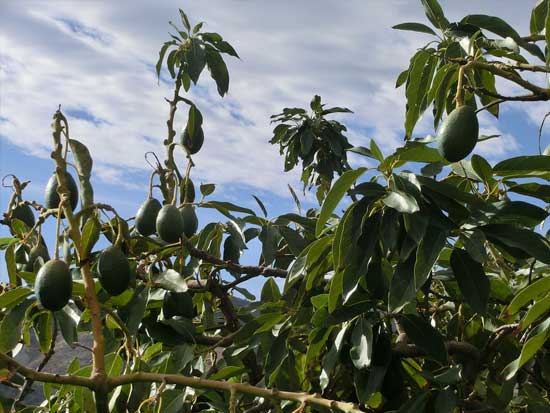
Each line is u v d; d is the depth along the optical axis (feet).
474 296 7.42
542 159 7.77
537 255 7.27
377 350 8.25
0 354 6.05
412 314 8.25
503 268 10.42
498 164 7.93
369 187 7.63
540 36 9.95
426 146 7.54
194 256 10.84
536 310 6.86
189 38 13.25
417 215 7.32
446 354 8.03
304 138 22.20
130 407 8.19
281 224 11.47
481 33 10.20
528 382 9.92
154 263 10.72
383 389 8.52
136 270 9.66
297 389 9.27
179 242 10.66
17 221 10.29
